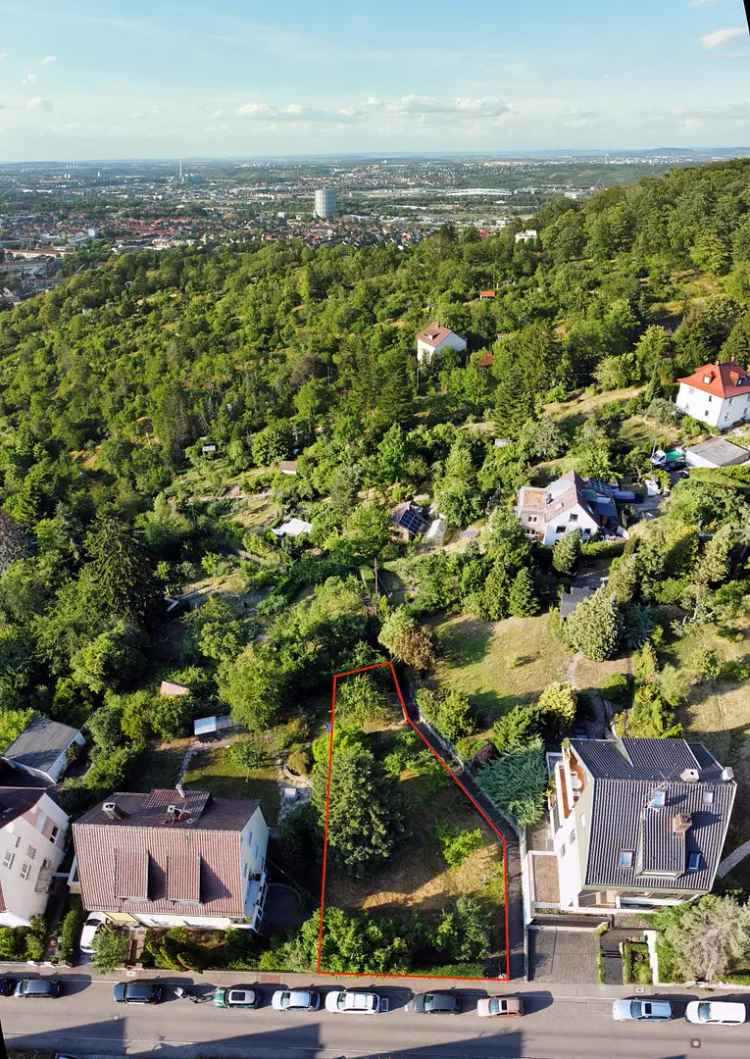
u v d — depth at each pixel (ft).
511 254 555.69
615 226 503.61
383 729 198.49
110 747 203.41
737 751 167.02
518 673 204.74
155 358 525.75
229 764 196.34
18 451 431.84
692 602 204.95
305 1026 141.90
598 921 147.43
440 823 169.37
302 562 290.56
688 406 323.16
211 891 146.51
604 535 252.21
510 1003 137.49
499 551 235.40
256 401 447.01
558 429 311.68
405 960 144.46
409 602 249.34
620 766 141.18
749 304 386.52
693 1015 133.80
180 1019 145.48
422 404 400.88
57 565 305.94
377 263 634.84
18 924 158.40
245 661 208.33
